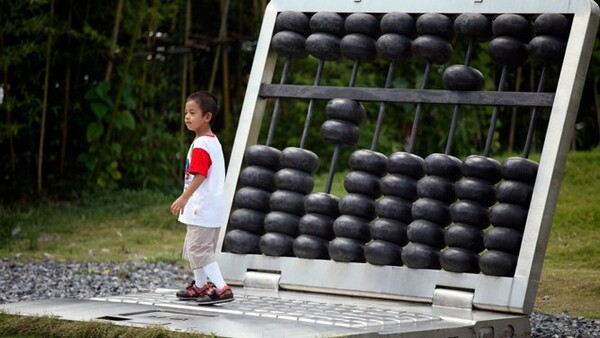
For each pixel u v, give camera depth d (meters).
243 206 9.92
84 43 18.48
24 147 18.70
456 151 20.92
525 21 9.24
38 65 18.33
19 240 15.30
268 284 9.52
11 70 18.06
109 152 19.11
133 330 7.11
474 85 9.31
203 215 8.59
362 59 9.98
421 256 8.91
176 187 19.84
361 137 20.52
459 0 9.54
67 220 16.80
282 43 10.23
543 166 8.60
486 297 8.49
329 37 10.09
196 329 7.07
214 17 21.69
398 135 21.59
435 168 9.12
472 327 7.77
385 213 9.20
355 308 8.37
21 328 7.55
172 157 20.42
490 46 9.32
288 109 20.78
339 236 9.39
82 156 18.95
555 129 8.66
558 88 8.77
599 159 17.72
